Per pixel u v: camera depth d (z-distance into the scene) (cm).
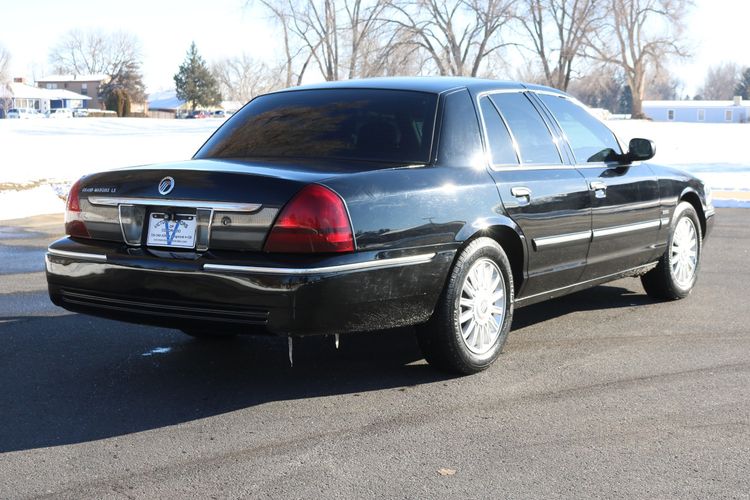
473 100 500
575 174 544
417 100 484
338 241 397
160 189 425
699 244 695
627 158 595
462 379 470
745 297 695
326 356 518
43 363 503
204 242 412
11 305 665
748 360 510
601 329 588
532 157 520
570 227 530
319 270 391
